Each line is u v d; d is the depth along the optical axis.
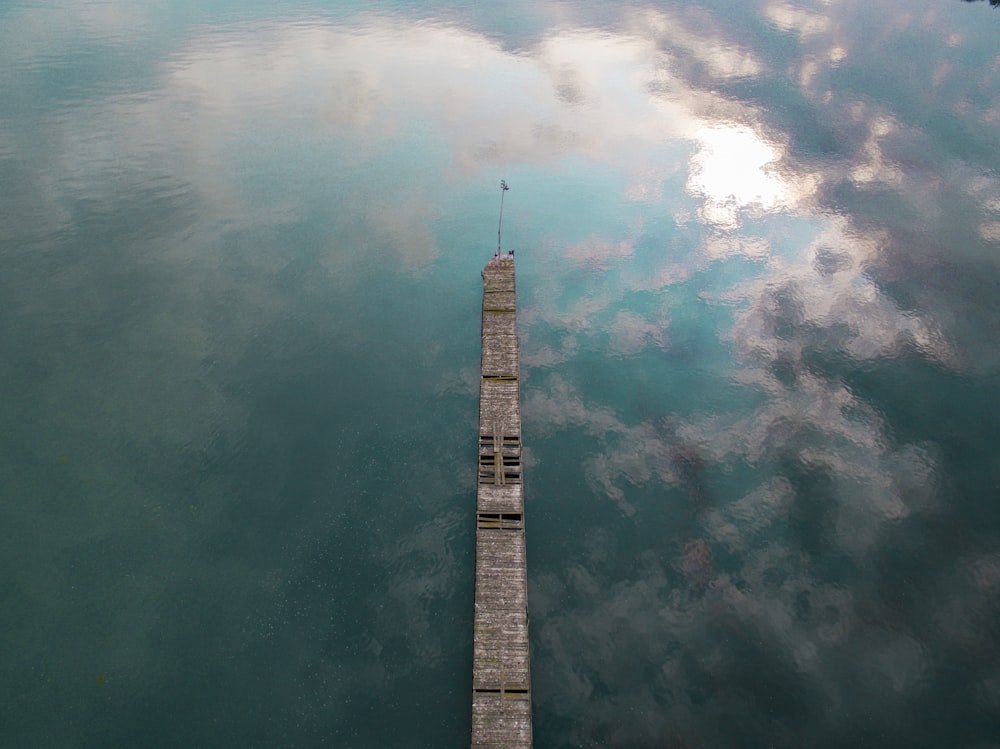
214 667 47.75
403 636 49.72
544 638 49.72
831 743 43.84
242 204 95.94
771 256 87.31
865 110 118.44
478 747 41.84
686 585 53.00
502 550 52.38
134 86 127.19
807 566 54.12
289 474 60.91
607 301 81.31
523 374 71.94
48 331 74.06
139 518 56.91
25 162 102.75
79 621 49.91
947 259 85.12
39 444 62.47
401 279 84.00
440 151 109.56
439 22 160.00
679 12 163.88
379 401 68.25
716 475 61.44
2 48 141.88
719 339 75.75
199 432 64.25
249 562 54.12
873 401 67.88
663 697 46.31
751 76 131.88
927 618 50.44
